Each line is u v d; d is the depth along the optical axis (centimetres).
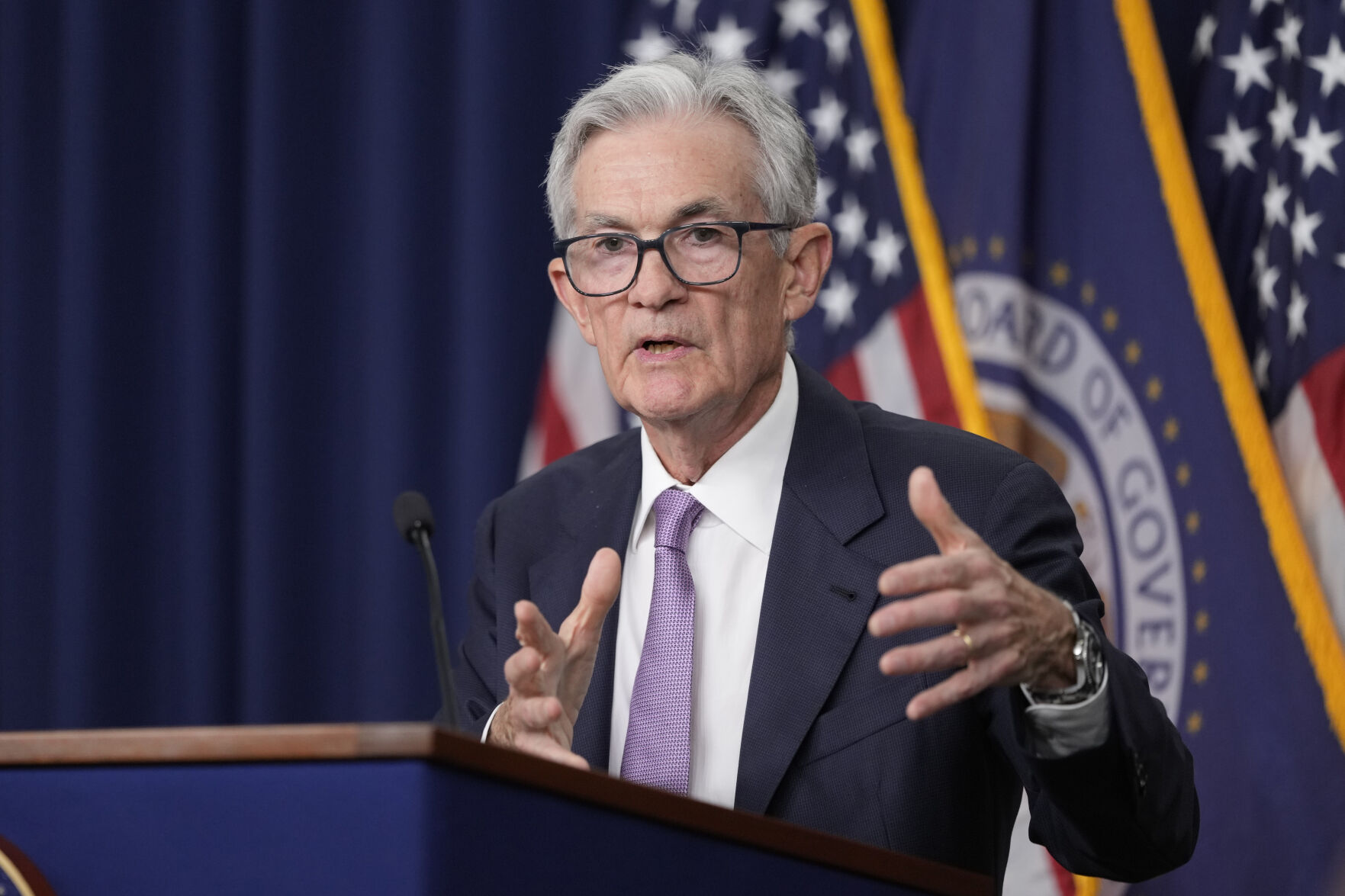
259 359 1104
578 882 300
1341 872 838
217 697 1113
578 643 421
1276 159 970
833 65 1039
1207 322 920
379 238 1103
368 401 1100
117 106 1148
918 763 467
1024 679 372
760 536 521
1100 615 447
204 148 1137
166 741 298
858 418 558
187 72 1141
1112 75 964
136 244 1147
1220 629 893
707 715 496
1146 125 952
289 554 1098
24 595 1152
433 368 1106
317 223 1123
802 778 473
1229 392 909
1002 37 976
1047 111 980
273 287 1107
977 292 968
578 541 564
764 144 525
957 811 469
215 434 1129
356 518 1104
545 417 1056
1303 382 938
